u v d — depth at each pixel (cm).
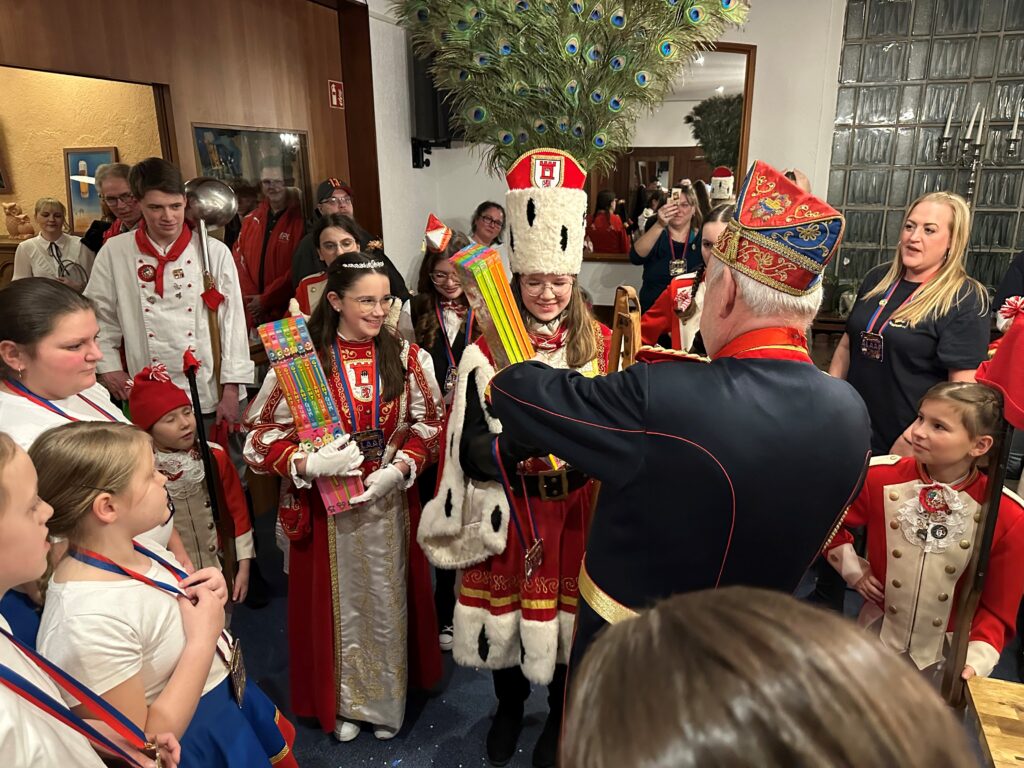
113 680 96
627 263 481
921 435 151
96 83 308
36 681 80
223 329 248
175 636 107
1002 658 220
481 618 157
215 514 178
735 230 94
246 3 292
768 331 94
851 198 448
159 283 235
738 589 37
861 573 168
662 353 100
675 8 161
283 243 331
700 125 450
